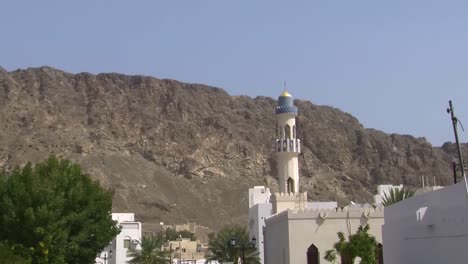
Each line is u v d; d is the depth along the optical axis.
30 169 55.69
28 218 50.28
